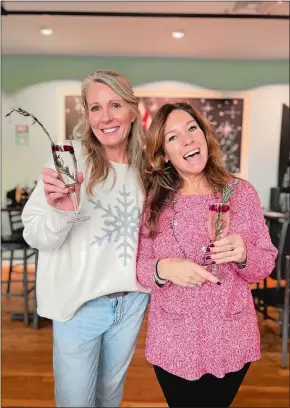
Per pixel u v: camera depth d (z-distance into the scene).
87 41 4.41
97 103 1.42
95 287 1.48
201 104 5.20
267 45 4.55
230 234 1.29
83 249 1.47
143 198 1.49
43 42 4.43
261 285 4.18
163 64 5.14
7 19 3.66
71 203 1.27
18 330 3.19
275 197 5.14
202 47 4.64
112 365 1.69
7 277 4.41
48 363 2.67
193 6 3.37
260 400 2.30
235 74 5.21
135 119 1.51
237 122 5.23
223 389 1.33
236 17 3.50
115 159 1.52
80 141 1.51
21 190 4.36
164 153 1.41
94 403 1.72
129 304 1.58
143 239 1.44
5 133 4.95
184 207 1.34
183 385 1.32
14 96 4.98
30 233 1.38
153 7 3.40
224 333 1.29
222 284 1.29
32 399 2.24
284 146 5.28
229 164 5.26
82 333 1.55
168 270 1.26
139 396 2.31
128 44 4.52
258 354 1.33
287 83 5.24
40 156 5.01
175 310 1.31
